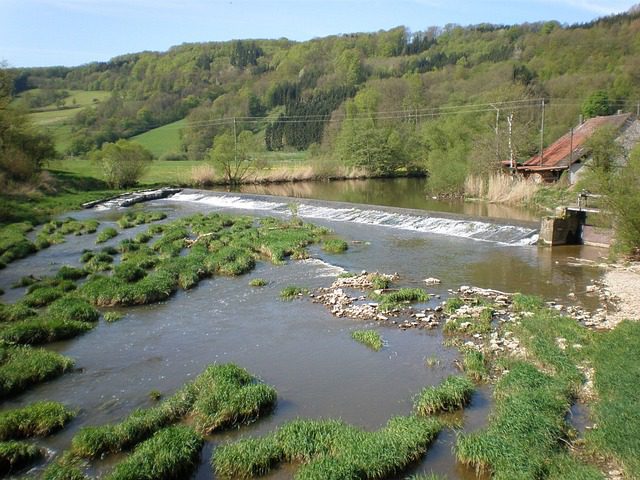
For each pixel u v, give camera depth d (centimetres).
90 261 2584
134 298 1981
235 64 17088
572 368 1288
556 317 1652
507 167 5612
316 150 9681
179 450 993
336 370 1391
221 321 1784
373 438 1019
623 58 8512
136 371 1409
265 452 991
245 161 7556
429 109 8975
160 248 2869
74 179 5966
